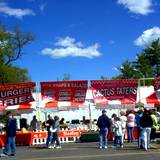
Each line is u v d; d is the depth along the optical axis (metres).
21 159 19.44
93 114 44.62
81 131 30.66
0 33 63.72
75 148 24.17
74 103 31.83
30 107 31.33
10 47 64.31
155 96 32.62
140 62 108.31
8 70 62.41
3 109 31.06
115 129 23.72
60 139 30.03
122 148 23.03
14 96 31.36
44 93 31.78
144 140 21.66
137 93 32.53
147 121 21.69
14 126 21.38
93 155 19.95
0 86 31.28
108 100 32.06
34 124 30.84
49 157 19.86
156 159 17.69
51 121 25.25
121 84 32.22
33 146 27.41
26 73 66.06
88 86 32.06
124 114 26.88
